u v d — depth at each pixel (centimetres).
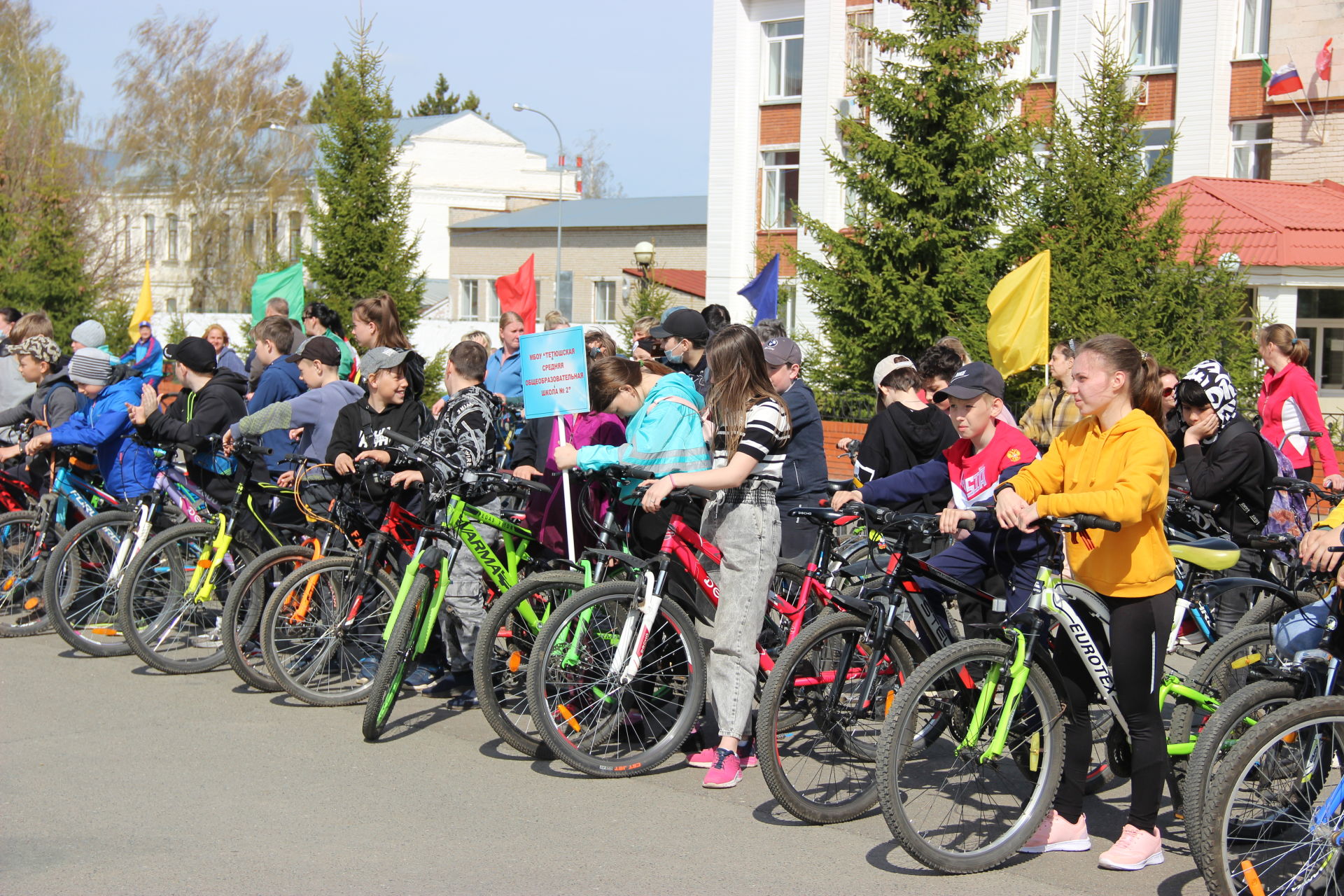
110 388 742
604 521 577
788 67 2850
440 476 567
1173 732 471
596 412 603
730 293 2928
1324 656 410
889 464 626
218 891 398
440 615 608
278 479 694
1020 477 451
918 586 495
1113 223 1496
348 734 576
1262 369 1454
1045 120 1752
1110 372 424
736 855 440
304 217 4684
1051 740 446
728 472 491
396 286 2378
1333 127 2123
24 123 3894
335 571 625
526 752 546
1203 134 2248
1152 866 439
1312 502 811
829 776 500
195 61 4709
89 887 400
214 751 544
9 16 4022
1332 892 391
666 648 540
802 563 616
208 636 693
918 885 418
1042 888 418
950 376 623
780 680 466
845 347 1714
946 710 436
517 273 1038
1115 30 2322
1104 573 430
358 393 731
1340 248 1745
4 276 3095
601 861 430
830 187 2730
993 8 2459
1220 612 520
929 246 1656
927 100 1652
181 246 4856
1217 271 1493
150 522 704
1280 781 395
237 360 1297
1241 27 2238
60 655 709
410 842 444
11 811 468
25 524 755
